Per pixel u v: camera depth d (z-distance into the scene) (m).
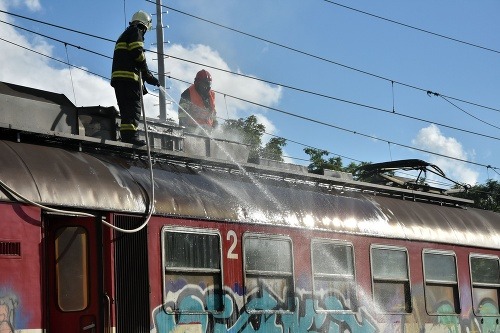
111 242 10.30
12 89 11.16
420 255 15.59
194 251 11.45
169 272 11.02
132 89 12.35
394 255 15.02
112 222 10.43
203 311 11.41
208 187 12.20
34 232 9.63
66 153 10.68
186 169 12.44
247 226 12.31
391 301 14.78
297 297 12.93
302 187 14.23
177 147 12.98
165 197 11.27
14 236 9.44
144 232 10.80
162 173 11.78
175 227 11.22
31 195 9.69
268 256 12.59
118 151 11.73
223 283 11.78
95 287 10.09
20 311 9.36
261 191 13.10
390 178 17.44
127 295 10.39
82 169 10.51
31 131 10.50
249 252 12.29
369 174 17.58
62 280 10.09
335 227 13.90
